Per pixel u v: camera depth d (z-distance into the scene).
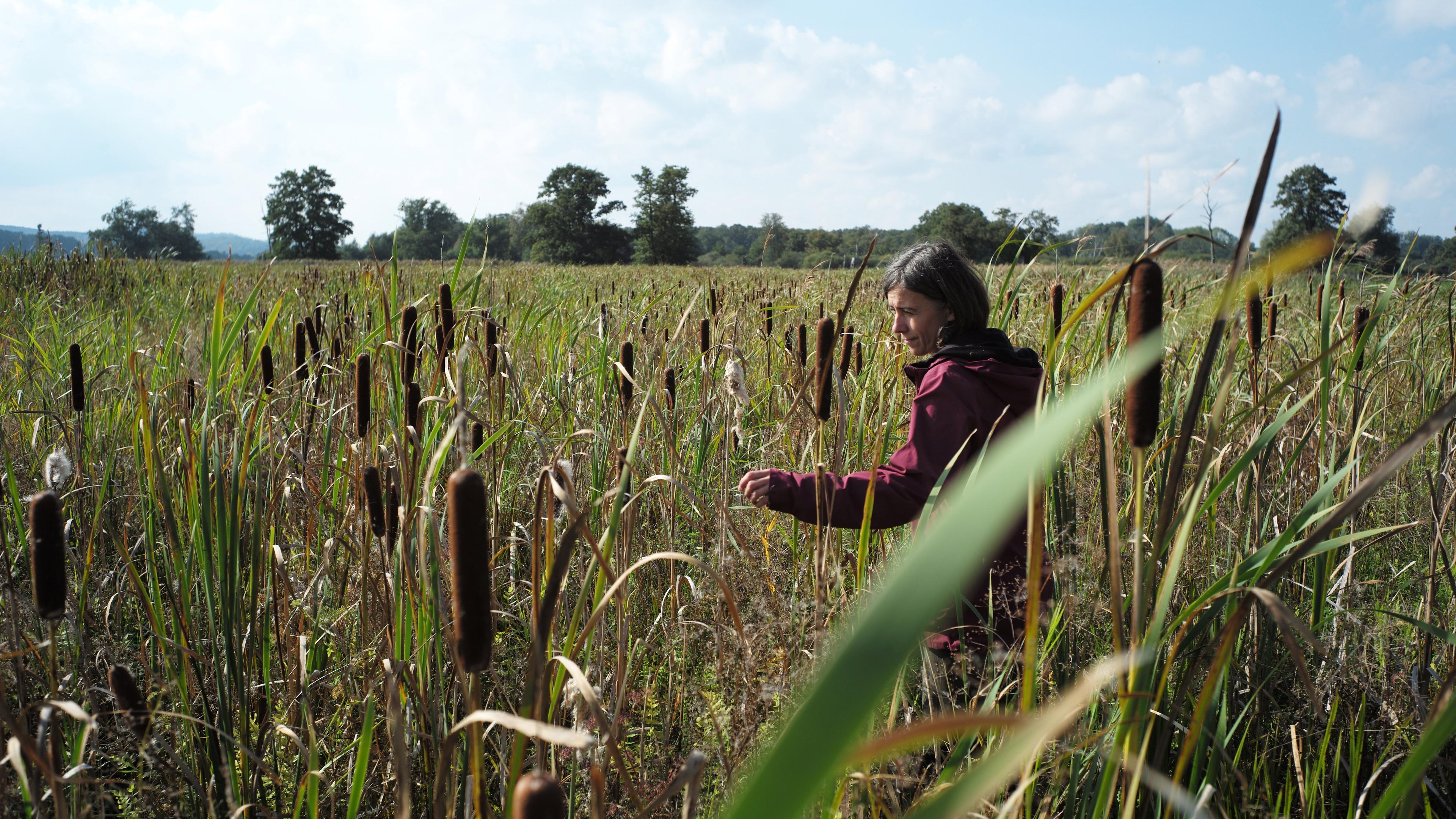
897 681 1.99
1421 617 2.44
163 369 3.36
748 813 0.42
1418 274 4.44
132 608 3.00
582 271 15.26
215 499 2.37
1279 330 5.44
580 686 1.32
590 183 71.94
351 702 2.36
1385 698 2.38
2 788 1.69
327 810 2.21
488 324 3.12
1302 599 2.82
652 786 2.19
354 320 4.60
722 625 2.38
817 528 2.29
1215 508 2.71
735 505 3.34
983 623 2.35
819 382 2.39
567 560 1.14
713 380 3.84
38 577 1.33
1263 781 2.15
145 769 2.06
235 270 12.38
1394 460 0.90
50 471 1.73
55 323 5.91
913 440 2.51
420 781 2.19
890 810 1.82
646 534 3.24
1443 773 2.11
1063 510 2.62
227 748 2.08
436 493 2.31
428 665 2.07
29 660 2.23
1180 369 3.54
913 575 0.40
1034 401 2.54
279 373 4.44
